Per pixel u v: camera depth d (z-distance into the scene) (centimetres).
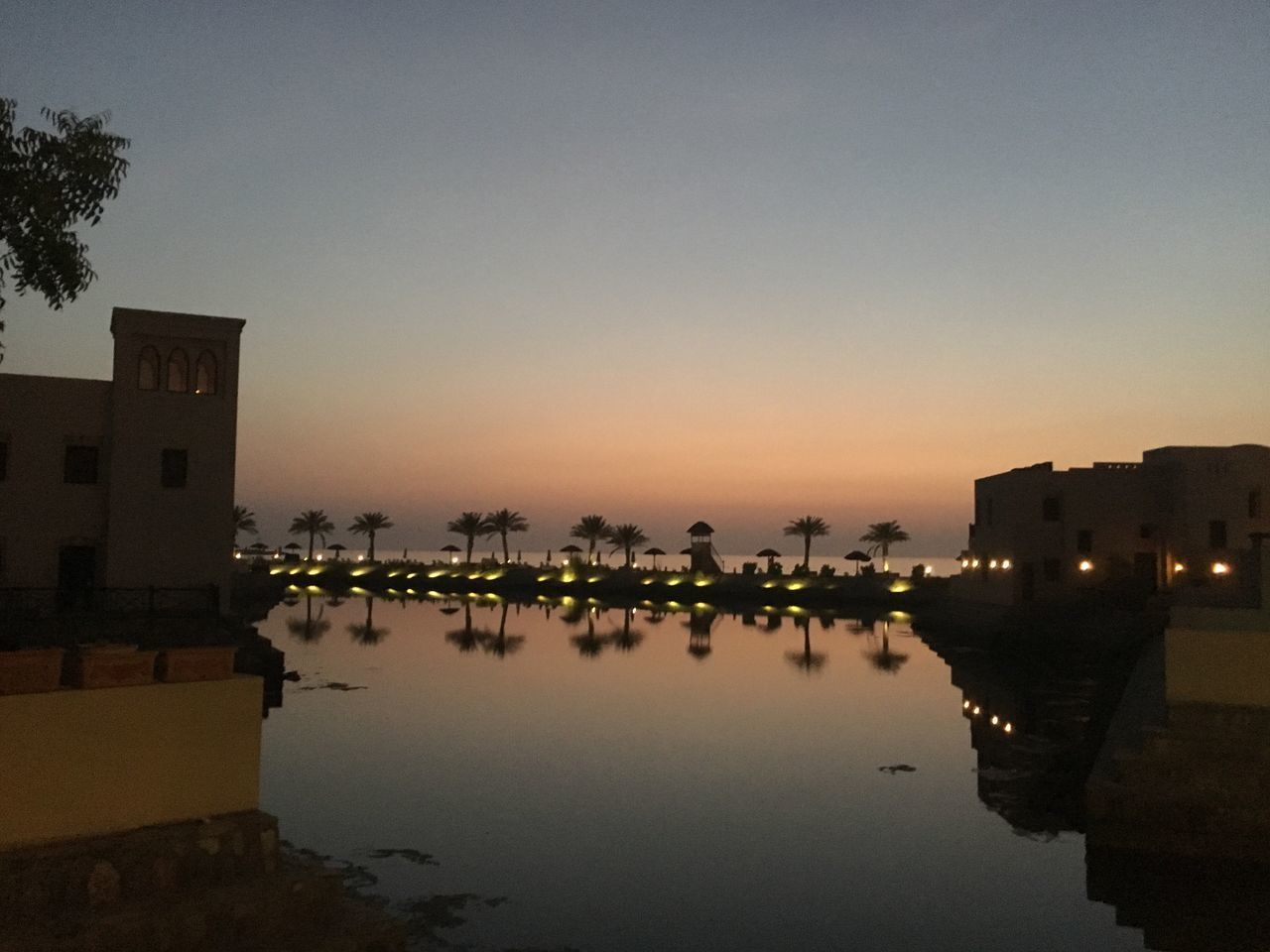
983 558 5422
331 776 2031
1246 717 1536
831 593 7919
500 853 1546
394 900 1320
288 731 2516
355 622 5972
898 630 5859
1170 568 4866
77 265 1130
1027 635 4472
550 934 1225
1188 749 1537
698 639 5228
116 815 862
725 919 1298
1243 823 1478
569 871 1469
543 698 3133
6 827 805
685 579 8944
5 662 828
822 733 2622
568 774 2097
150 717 884
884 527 9956
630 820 1753
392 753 2278
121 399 3362
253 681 950
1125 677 2828
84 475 3372
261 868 905
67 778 837
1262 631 1568
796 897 1386
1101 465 5184
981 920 1322
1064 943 1249
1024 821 1789
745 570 9200
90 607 3250
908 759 2309
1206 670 1577
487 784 1992
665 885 1423
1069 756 2228
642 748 2394
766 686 3472
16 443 3262
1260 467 4681
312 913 894
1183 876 1482
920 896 1405
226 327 3519
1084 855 1598
